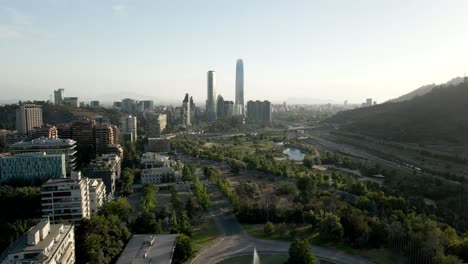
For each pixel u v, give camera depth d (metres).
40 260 194.75
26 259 197.75
